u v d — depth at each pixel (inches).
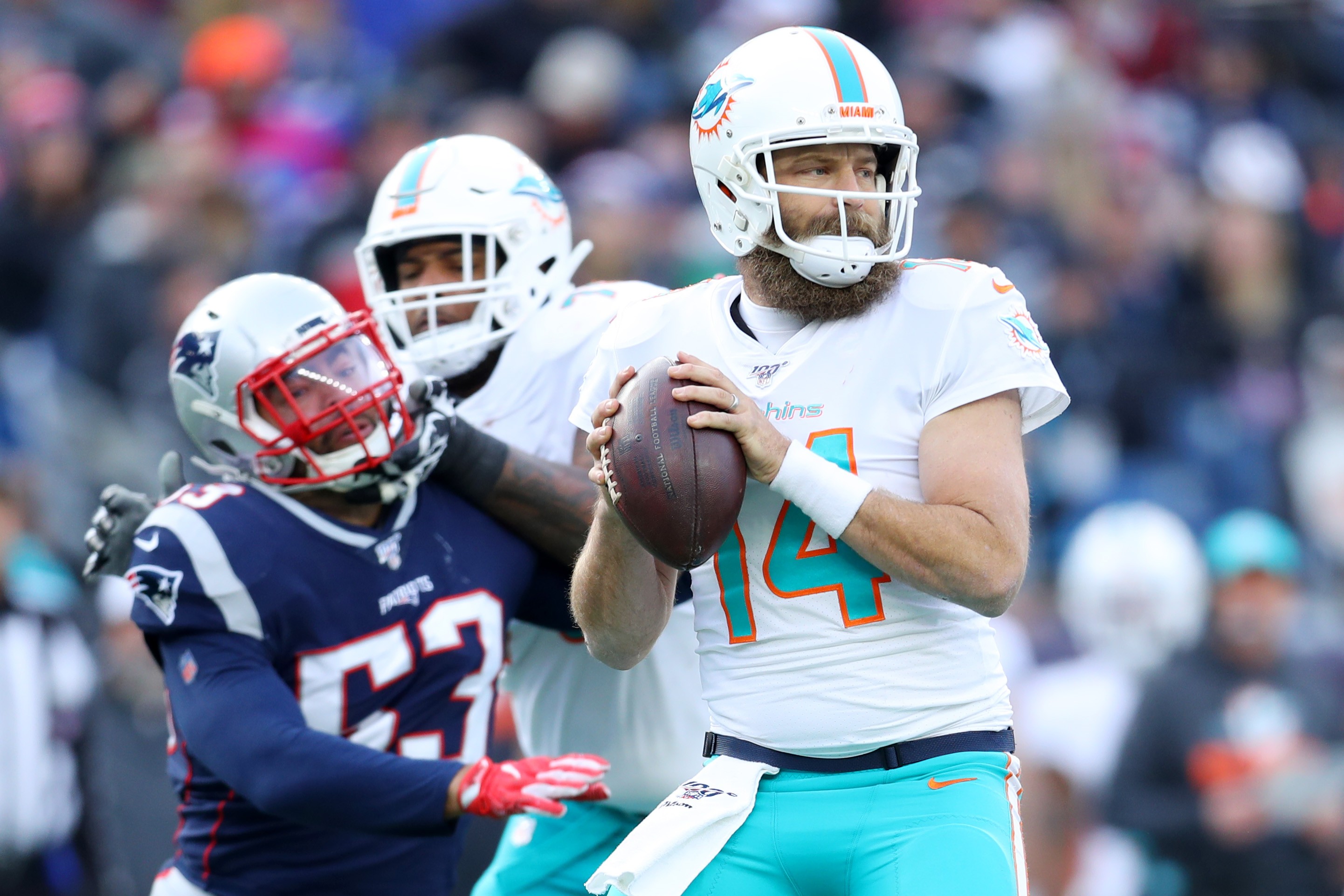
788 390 404.5
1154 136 1513.3
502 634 484.7
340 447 460.4
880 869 392.5
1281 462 1227.2
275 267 1214.9
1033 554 1095.6
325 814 426.9
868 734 397.4
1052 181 1370.6
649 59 1541.6
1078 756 872.3
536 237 534.0
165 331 1178.0
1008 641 917.8
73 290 1219.2
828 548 399.2
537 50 1515.7
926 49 1530.5
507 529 490.6
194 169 1247.5
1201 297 1362.0
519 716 547.2
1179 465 1210.0
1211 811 808.9
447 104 1439.5
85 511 1090.7
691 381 386.3
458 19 1596.9
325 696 459.8
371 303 539.8
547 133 1413.6
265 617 452.4
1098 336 1261.1
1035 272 1283.2
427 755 471.5
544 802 418.3
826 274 398.0
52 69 1501.0
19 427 1131.9
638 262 1232.2
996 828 390.3
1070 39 1565.0
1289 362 1316.4
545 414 527.5
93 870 807.1
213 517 456.8
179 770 479.8
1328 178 1595.7
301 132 1398.9
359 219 1229.7
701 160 416.5
